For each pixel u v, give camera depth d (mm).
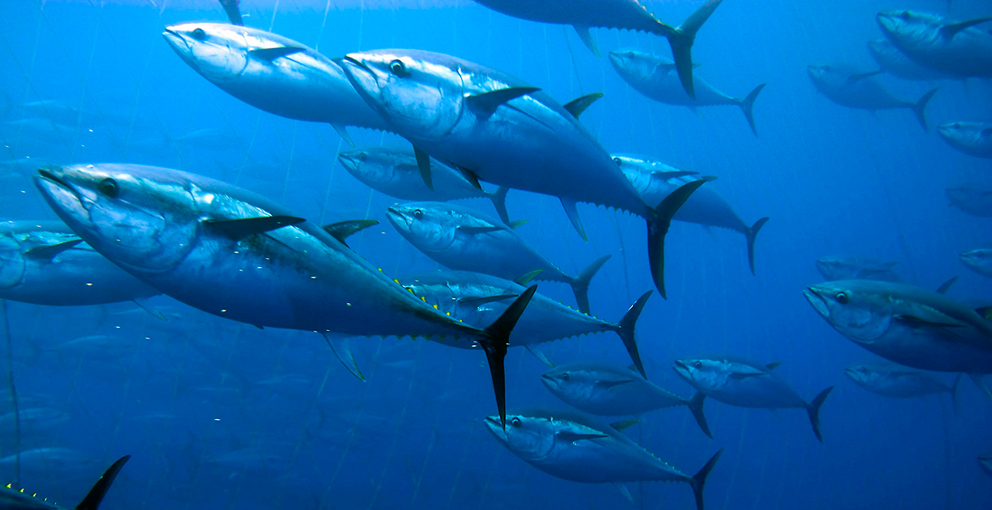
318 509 10320
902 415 30531
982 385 3715
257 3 23500
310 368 12805
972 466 22141
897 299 3760
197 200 1800
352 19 29719
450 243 4297
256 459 10648
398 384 12852
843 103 11008
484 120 2316
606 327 3977
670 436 16234
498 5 2988
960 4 22766
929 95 10141
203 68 3592
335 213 13906
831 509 17938
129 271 1780
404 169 5145
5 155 12789
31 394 9664
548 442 4566
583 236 2686
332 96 3783
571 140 2516
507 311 2217
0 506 1582
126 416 13023
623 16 3008
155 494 10516
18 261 2920
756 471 19969
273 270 1819
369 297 1969
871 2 31062
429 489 11602
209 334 12250
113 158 14883
